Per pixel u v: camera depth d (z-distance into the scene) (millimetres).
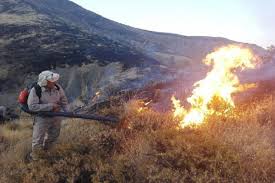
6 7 122000
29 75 65062
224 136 5812
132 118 7223
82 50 80625
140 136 6363
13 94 59125
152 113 7281
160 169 5324
